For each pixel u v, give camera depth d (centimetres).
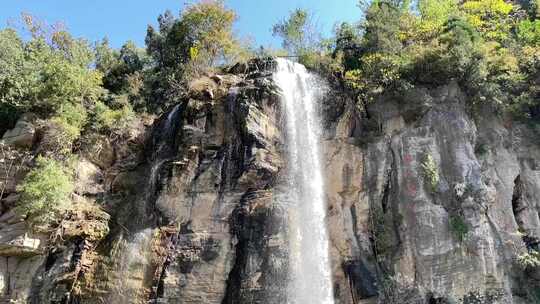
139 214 2325
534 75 2692
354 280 2097
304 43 3556
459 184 2225
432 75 2562
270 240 2086
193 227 2172
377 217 2278
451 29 2766
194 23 3534
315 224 2233
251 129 2317
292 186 2277
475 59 2544
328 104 2586
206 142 2388
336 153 2438
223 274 2050
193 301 1991
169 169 2345
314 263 2130
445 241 2123
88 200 2411
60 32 3359
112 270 2100
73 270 2097
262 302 1966
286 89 2550
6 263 2162
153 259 2111
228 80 2656
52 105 2677
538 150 2562
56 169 2309
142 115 2967
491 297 2002
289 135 2430
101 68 3597
